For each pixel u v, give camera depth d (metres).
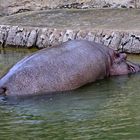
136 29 22.92
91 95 15.98
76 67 17.11
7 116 13.79
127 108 14.30
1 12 31.62
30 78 16.19
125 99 15.34
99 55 18.30
